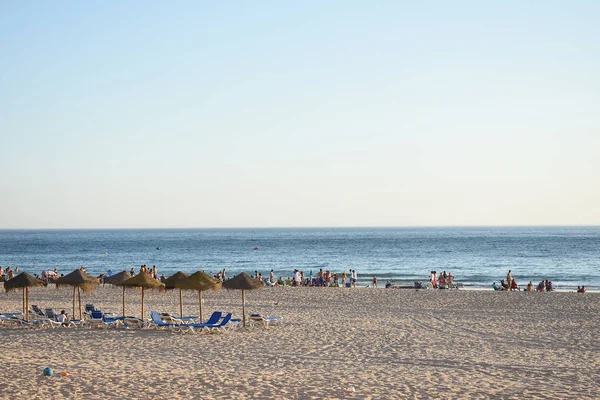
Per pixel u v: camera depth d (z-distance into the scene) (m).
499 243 151.00
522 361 16.47
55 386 13.02
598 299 32.53
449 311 27.91
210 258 98.88
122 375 14.25
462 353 17.69
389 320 24.88
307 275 67.06
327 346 18.78
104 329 22.23
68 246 149.12
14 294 37.03
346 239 196.62
